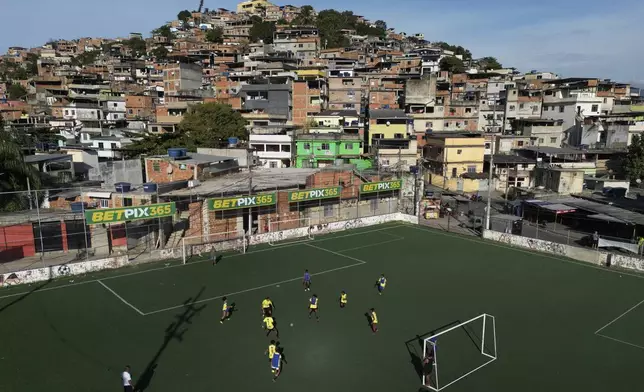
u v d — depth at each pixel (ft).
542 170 247.91
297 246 158.20
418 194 204.54
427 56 509.35
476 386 74.49
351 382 75.20
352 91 353.92
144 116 400.88
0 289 115.14
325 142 270.87
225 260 141.08
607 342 90.89
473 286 121.60
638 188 234.58
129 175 208.13
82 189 156.46
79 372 77.46
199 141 255.29
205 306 105.91
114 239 141.38
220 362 81.05
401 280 125.49
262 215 165.58
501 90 381.19
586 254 144.56
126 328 94.32
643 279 128.67
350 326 96.27
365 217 187.11
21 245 132.87
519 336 92.84
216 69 484.33
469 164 269.23
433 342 75.51
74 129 344.08
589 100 326.44
